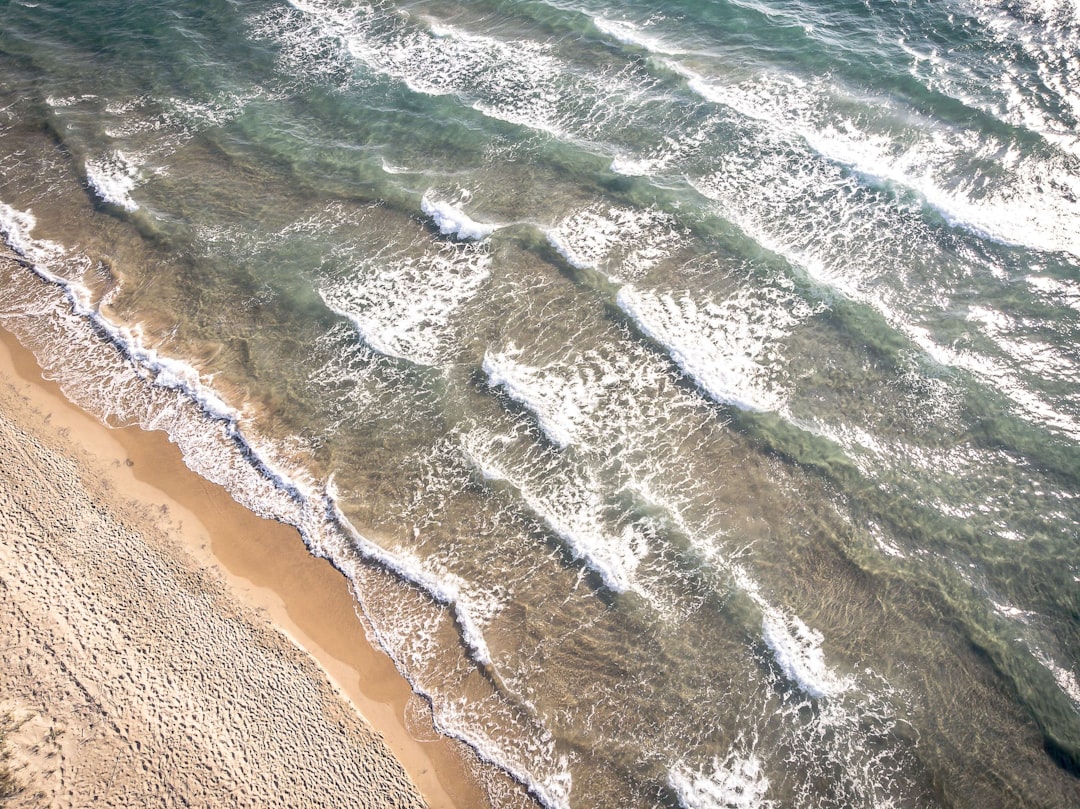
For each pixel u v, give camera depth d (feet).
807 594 57.88
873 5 98.84
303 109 97.50
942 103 86.33
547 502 63.57
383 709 55.06
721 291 74.33
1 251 83.05
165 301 78.23
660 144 87.76
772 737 52.54
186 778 50.03
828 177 81.82
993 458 62.75
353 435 68.54
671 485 63.82
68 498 64.18
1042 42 90.89
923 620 55.93
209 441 68.69
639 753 52.70
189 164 91.25
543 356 71.67
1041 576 56.95
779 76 92.32
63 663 54.03
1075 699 51.80
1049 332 68.95
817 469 63.57
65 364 74.13
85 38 110.11
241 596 59.88
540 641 57.36
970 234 75.77
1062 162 79.56
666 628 57.21
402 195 86.02
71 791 48.75
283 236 83.15
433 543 62.44
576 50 100.17
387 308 76.48
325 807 50.21
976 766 50.26
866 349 69.46
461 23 106.63
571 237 79.97
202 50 106.73
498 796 51.72
